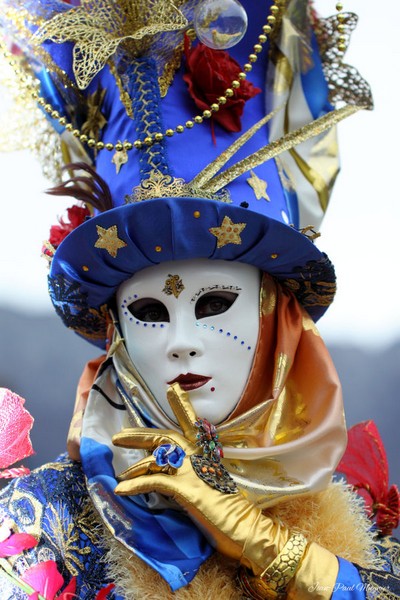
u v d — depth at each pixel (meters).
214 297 4.27
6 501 4.08
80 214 4.77
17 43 4.83
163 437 4.01
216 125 4.48
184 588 3.80
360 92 5.14
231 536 3.81
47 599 3.67
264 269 4.37
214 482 3.91
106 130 4.65
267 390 4.37
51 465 4.32
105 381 4.37
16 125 5.09
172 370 4.17
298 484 4.14
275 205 4.49
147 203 3.98
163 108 4.40
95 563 4.00
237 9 4.26
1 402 3.72
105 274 4.26
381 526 4.54
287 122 4.94
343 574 3.79
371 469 4.69
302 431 4.32
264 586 3.78
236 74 4.53
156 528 3.96
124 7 4.34
